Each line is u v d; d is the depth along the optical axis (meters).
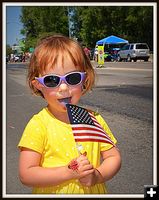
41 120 2.30
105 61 32.81
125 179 4.30
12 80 17.16
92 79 2.46
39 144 2.23
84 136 2.17
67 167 2.09
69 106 2.20
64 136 2.28
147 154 5.12
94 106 8.90
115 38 31.86
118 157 2.38
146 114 7.76
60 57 2.25
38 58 2.29
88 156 2.27
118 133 6.21
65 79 2.23
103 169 2.28
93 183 2.14
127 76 15.52
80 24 45.25
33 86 2.44
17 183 4.25
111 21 38.91
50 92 2.25
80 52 2.33
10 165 4.82
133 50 29.42
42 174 2.13
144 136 6.00
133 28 37.91
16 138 6.11
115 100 9.68
